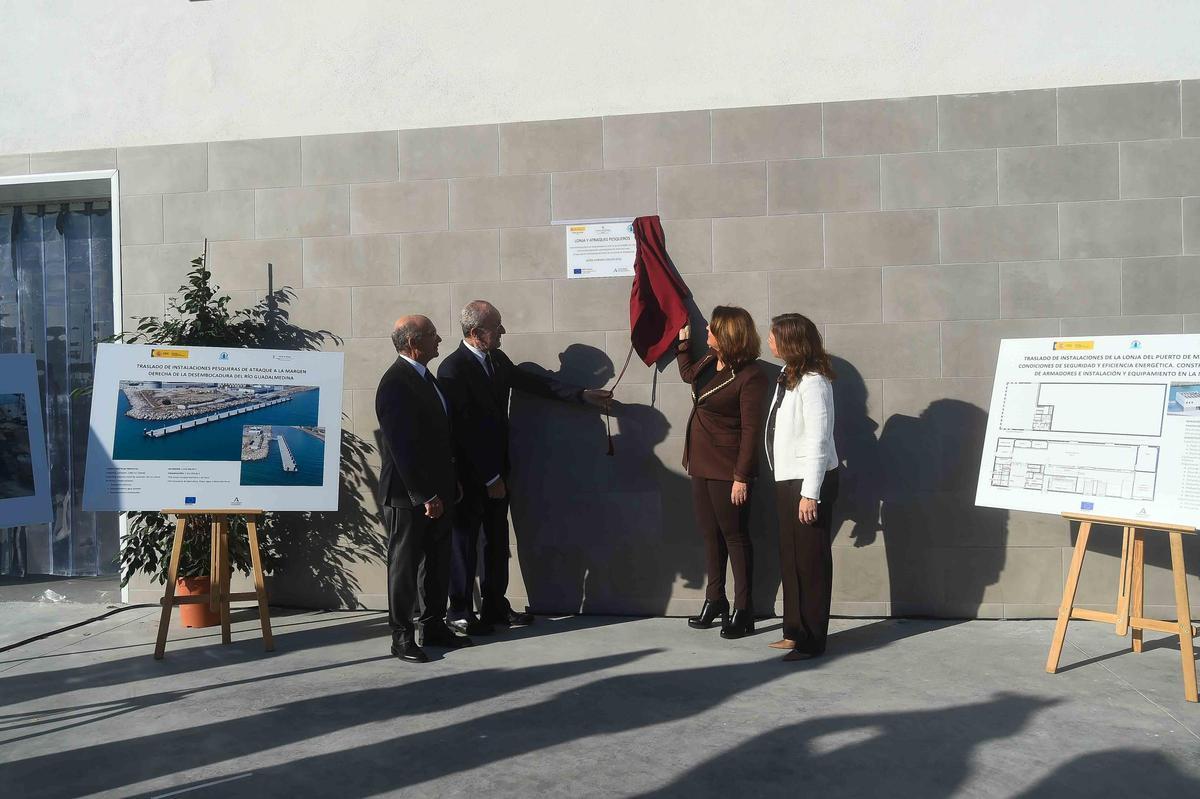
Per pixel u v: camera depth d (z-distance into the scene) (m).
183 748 3.23
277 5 5.27
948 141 4.82
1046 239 4.77
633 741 3.26
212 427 4.42
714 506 4.60
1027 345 4.29
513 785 2.92
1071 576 3.97
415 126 5.17
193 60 5.33
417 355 4.34
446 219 5.13
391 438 4.17
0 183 5.48
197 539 4.93
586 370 5.05
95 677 4.04
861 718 3.45
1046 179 4.77
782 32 4.93
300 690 3.83
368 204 5.19
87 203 6.01
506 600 4.89
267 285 5.26
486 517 4.81
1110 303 4.73
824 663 4.13
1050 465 4.07
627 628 4.79
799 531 4.23
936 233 4.83
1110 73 4.75
